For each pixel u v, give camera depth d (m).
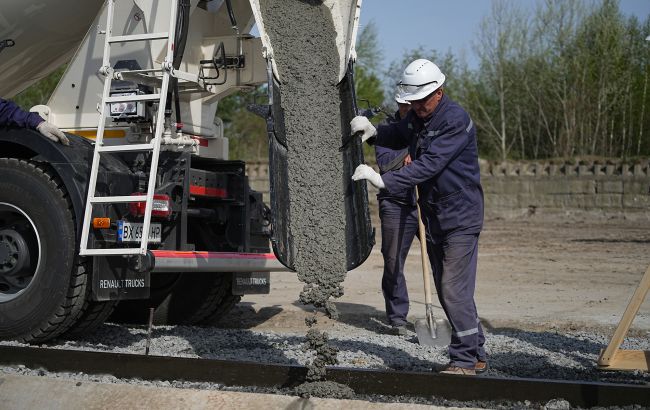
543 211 24.98
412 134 5.11
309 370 4.47
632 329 7.19
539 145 36.25
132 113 5.89
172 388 4.40
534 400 4.21
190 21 6.48
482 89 37.62
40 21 6.18
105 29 6.25
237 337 6.63
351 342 6.29
